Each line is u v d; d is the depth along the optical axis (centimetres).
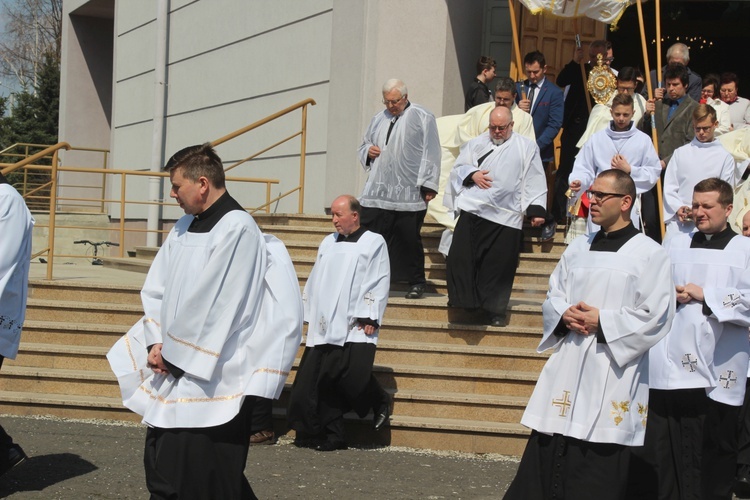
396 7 1143
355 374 732
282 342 479
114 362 498
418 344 834
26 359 838
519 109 1004
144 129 1747
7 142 3594
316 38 1259
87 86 2208
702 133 790
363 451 740
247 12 1421
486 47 1239
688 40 1599
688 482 578
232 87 1454
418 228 923
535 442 506
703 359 574
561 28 1189
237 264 468
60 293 930
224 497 470
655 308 478
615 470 483
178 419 461
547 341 509
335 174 1191
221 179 482
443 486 648
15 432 734
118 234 1841
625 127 843
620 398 482
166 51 1639
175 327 461
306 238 1079
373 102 1145
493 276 847
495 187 843
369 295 748
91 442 715
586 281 498
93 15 2186
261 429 745
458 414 773
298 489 626
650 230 892
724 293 572
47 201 2256
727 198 593
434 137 924
